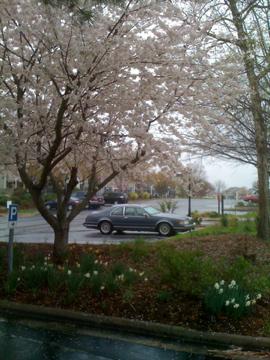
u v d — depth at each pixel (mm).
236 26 11242
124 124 8703
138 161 9016
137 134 8297
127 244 10945
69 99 7895
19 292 8031
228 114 12016
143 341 6324
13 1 7637
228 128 13453
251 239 13344
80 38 7570
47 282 8070
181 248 11859
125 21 7887
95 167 9711
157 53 8125
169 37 8102
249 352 5977
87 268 8383
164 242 12914
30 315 7434
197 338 6426
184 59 8117
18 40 8461
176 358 5672
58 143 8672
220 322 6664
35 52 8211
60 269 8500
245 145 14172
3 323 6996
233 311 6672
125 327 6855
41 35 7809
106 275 7875
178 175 8844
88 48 7680
